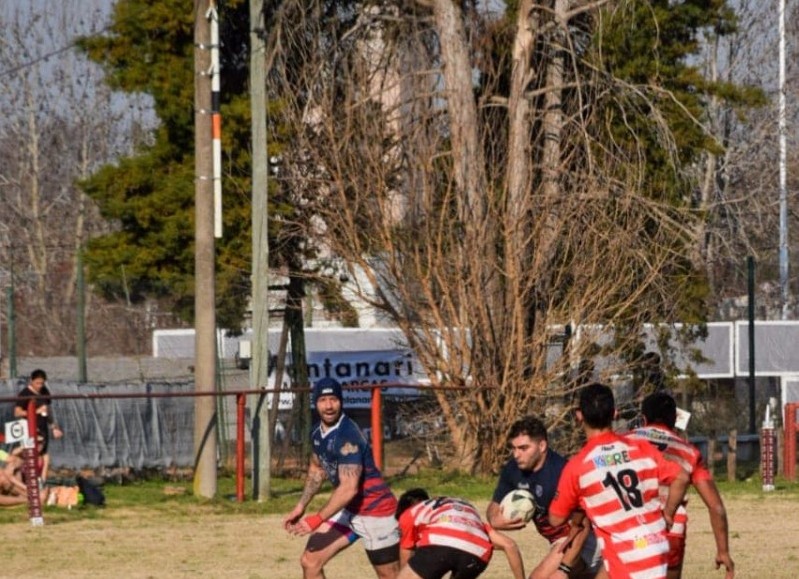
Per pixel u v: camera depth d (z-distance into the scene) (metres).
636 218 52.19
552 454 20.98
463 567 20.92
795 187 90.88
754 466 57.31
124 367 55.97
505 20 57.75
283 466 55.53
